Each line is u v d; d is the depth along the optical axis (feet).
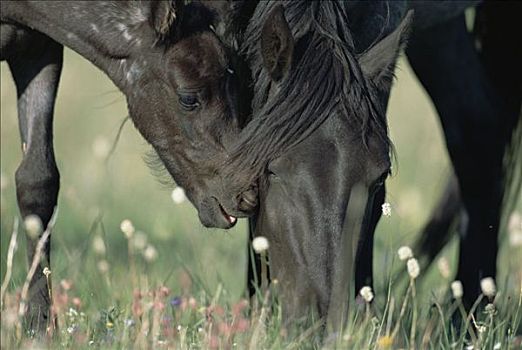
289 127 64.80
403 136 155.02
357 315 68.03
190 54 69.92
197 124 70.13
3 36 77.10
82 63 170.40
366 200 65.05
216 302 74.54
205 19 71.00
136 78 72.28
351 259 64.69
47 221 78.07
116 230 108.47
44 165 78.02
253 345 64.85
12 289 79.46
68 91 158.92
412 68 96.53
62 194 116.98
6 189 112.88
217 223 70.23
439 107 97.14
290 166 64.80
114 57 73.10
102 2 73.46
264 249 67.00
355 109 65.21
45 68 78.38
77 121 150.61
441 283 97.19
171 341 66.54
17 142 134.82
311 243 64.59
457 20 94.48
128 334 67.46
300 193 64.75
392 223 114.32
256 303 70.79
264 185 65.98
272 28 65.57
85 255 91.25
